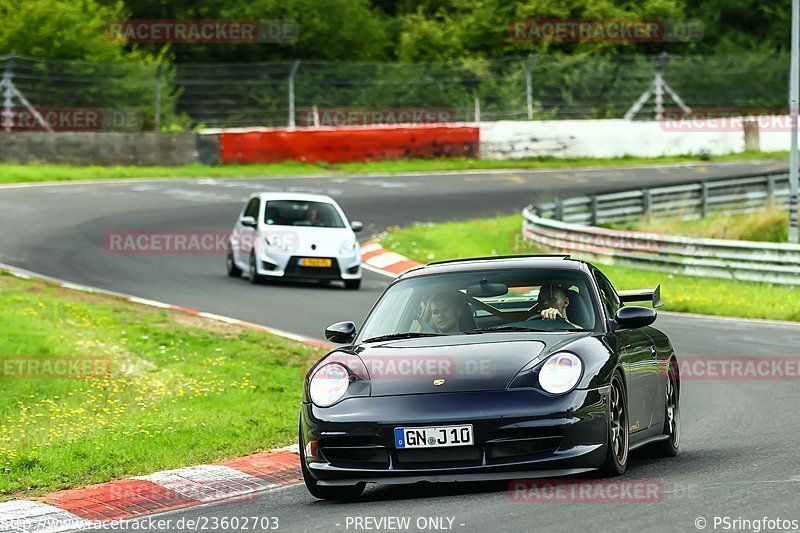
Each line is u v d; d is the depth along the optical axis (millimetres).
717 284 77250
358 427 23297
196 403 38656
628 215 101250
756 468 24828
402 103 166625
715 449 29047
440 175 127500
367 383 24125
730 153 145875
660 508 20625
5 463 29438
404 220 98188
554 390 22984
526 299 27297
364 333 27141
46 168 121188
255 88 170375
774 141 148000
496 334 25609
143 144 127750
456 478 22859
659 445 28547
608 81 169000
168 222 92000
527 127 139750
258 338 51000
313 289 68250
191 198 105125
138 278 69500
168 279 69688
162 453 30875
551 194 104188
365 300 63969
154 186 113125
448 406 22969
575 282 27000
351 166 132500
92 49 152375
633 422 25719
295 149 132125
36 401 38188
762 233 95562
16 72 144375
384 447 23109
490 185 119562
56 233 85188
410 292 27688
